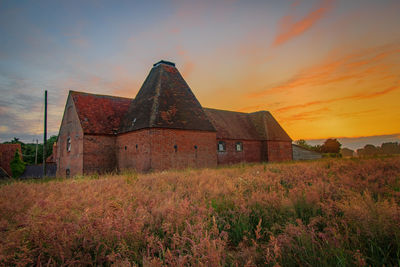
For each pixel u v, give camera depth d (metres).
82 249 3.64
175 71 26.52
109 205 5.24
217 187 7.28
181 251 3.26
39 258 3.24
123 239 3.59
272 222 4.43
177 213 4.57
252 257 3.11
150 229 4.26
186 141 21.75
